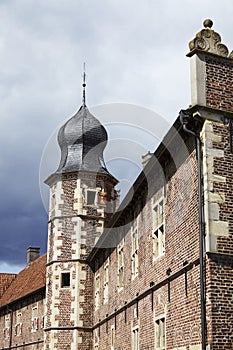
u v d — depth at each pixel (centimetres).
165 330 1462
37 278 3806
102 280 2539
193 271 1274
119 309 2070
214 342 1146
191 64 1304
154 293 1598
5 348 4141
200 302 1204
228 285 1188
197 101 1265
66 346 2738
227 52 1321
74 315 2767
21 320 3872
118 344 2078
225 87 1302
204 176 1246
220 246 1205
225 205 1234
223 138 1273
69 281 2798
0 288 4653
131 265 1916
